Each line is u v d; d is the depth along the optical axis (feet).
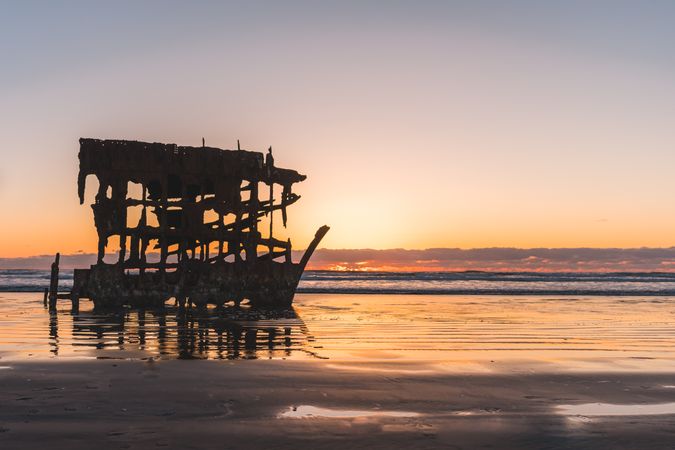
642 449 21.81
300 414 25.88
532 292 149.59
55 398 28.19
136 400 27.96
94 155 76.02
